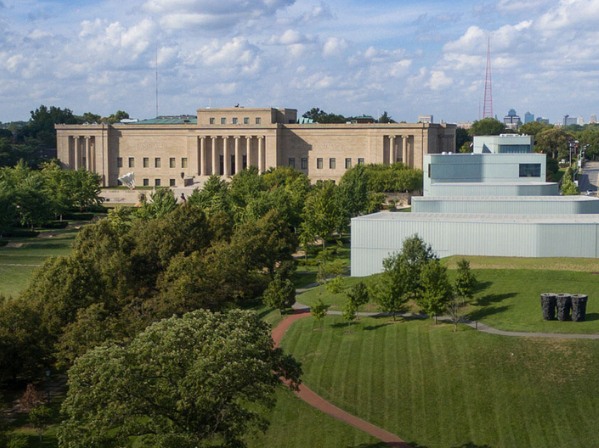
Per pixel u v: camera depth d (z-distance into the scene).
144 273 126.75
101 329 90.12
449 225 129.75
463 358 88.44
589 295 106.06
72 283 99.62
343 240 198.12
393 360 91.50
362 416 79.69
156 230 132.12
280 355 69.88
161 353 60.91
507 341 90.62
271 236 145.12
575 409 76.31
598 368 82.38
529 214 146.88
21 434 76.50
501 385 81.81
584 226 124.62
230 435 62.50
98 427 60.03
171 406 61.56
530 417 75.75
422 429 75.94
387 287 106.31
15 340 86.44
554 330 93.38
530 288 109.94
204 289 110.44
